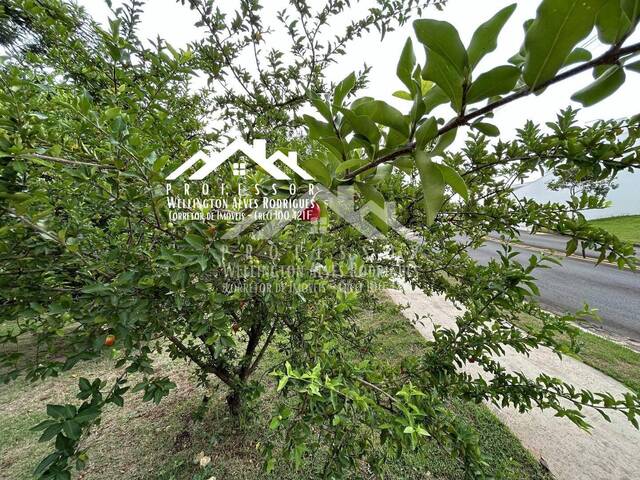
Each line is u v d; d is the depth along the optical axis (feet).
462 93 1.43
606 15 1.25
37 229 2.27
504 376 4.02
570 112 3.04
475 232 5.58
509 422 8.54
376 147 1.78
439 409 3.10
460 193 1.62
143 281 2.58
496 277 4.05
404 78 1.66
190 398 9.41
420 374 4.14
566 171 3.50
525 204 4.55
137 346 3.19
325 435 3.47
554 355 11.98
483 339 4.11
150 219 2.89
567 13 1.12
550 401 3.62
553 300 18.52
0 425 8.65
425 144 1.60
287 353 5.10
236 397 8.11
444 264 5.46
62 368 2.73
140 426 8.28
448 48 1.31
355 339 5.79
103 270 2.88
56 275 3.09
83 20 4.82
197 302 3.08
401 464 6.96
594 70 1.60
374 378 3.19
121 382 2.99
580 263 29.12
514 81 1.32
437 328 4.72
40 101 3.31
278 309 3.02
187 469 6.97
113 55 3.78
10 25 5.49
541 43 1.21
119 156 2.51
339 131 2.02
